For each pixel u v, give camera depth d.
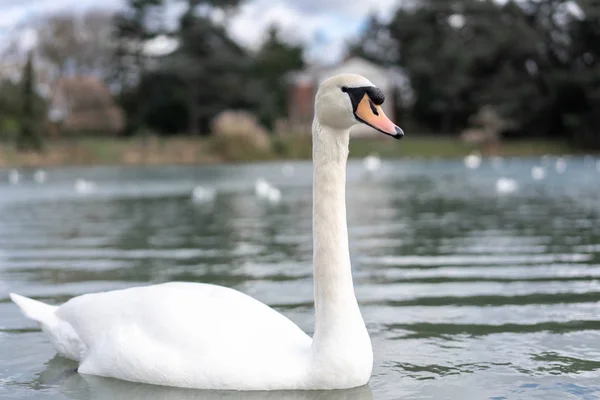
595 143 59.66
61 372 5.36
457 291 8.05
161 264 10.04
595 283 8.37
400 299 7.72
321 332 4.83
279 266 9.75
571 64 64.50
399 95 84.12
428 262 9.93
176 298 5.12
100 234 13.52
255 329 4.94
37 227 14.75
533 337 6.20
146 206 19.58
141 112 72.81
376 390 4.93
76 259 10.57
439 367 5.44
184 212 17.77
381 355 5.76
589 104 63.03
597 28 61.25
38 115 59.22
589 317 6.85
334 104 4.77
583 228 13.28
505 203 18.62
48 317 5.64
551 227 13.51
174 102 72.25
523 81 66.38
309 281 8.66
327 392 4.79
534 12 67.75
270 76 84.88
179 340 4.91
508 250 10.85
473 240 11.97
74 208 19.14
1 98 62.66
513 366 5.44
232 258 10.48
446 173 34.16
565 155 57.41
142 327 5.06
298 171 38.88
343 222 4.89
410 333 6.39
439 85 75.94
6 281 8.95
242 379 4.78
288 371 4.79
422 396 4.82
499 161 47.91
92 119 75.12
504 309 7.21
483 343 6.05
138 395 4.79
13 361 5.70
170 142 57.38
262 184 23.03
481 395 4.84
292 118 83.50
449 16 80.88
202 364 4.82
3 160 49.94
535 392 4.88
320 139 4.86
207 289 5.24
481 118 62.91
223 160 51.41
